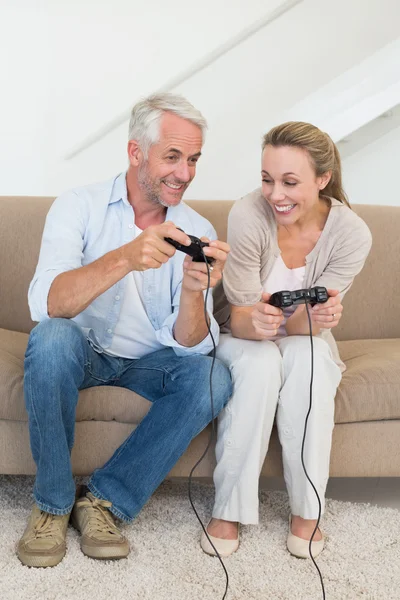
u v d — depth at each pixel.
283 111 3.10
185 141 1.78
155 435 1.72
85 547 1.66
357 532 1.86
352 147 3.27
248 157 3.19
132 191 1.89
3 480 2.06
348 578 1.63
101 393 1.78
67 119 3.26
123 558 1.66
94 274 1.63
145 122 1.79
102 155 3.24
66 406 1.66
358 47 3.27
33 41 3.24
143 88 3.20
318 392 1.74
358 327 2.44
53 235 1.81
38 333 1.65
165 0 3.14
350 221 1.90
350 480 2.27
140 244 1.60
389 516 1.96
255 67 3.23
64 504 1.67
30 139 3.28
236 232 1.87
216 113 3.22
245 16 3.07
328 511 1.97
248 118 3.23
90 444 1.79
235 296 1.86
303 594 1.56
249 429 1.74
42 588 1.52
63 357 1.63
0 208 2.36
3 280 2.31
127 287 1.88
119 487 1.73
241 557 1.71
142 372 1.84
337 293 1.76
